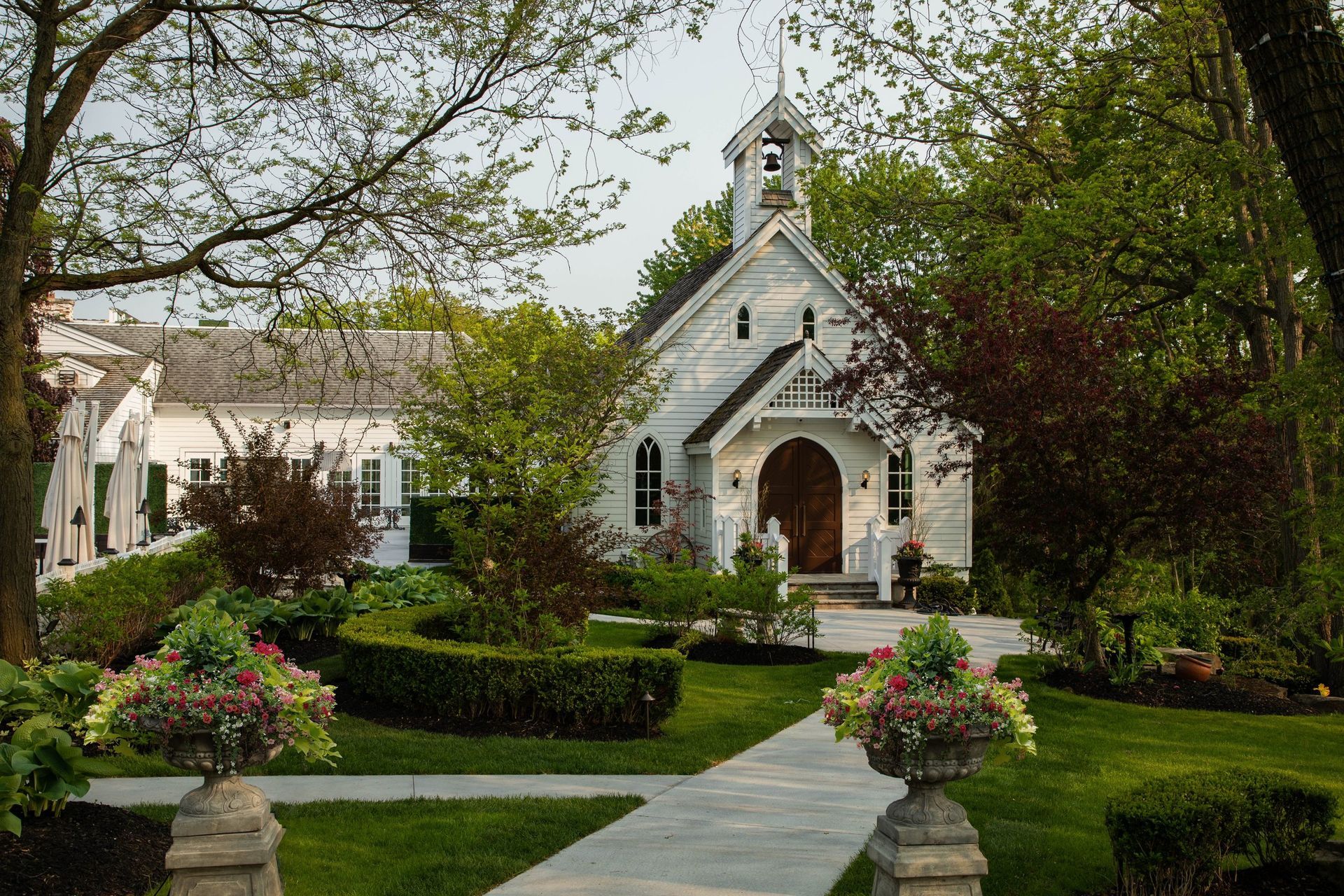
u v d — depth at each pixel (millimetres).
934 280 20250
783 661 15531
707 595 16031
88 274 10883
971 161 21656
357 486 18406
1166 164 19359
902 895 5148
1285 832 6402
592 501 20984
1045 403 12352
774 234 25391
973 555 26812
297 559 15477
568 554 12383
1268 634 16594
